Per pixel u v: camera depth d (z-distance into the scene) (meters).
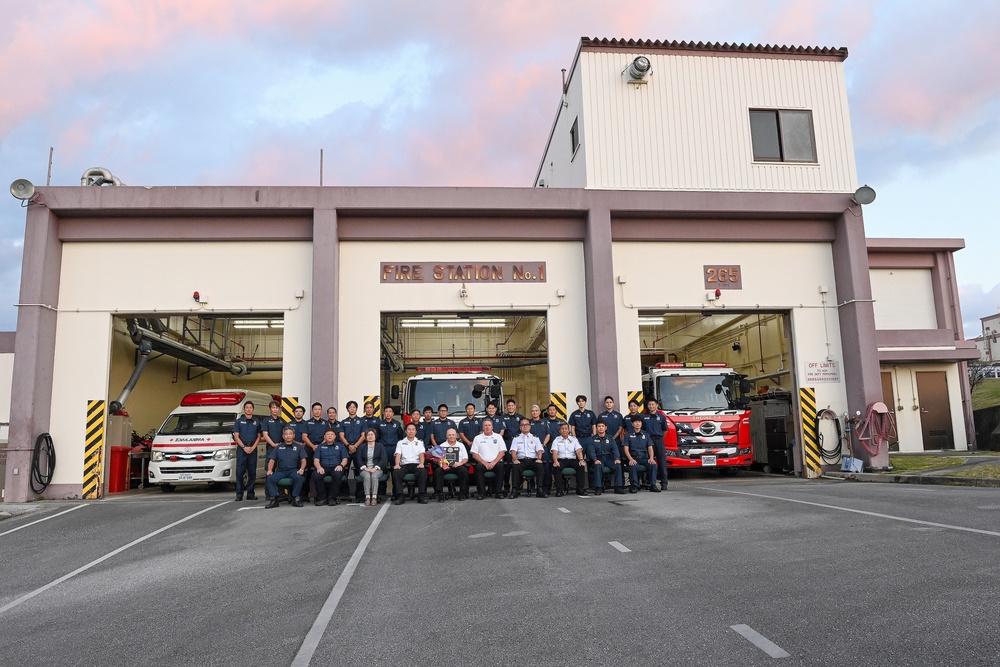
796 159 18.80
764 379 21.42
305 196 15.75
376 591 6.34
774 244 17.56
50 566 8.25
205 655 4.85
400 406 16.73
